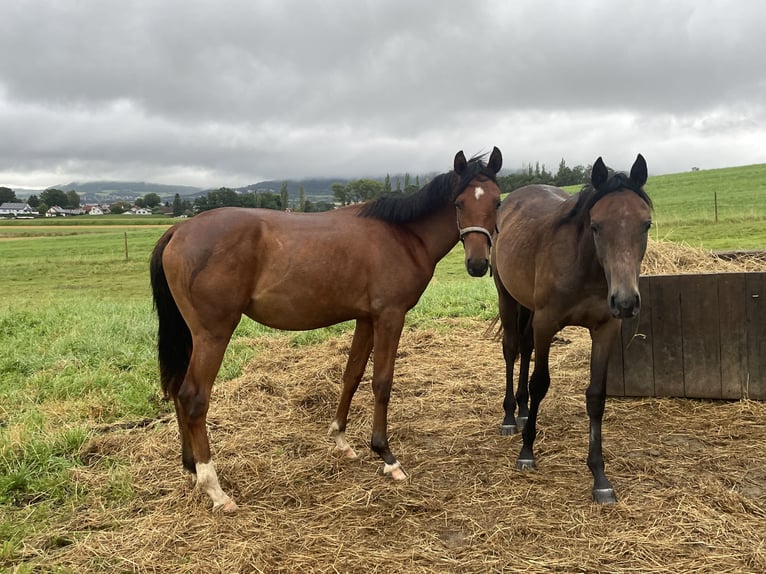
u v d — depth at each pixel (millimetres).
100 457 3967
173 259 3238
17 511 3225
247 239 3273
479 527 2982
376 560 2719
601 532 2904
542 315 3590
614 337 3404
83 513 3221
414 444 4148
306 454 4012
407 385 5441
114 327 7805
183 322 3484
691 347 4672
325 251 3414
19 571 2635
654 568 2602
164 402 5047
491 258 4820
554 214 3762
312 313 3498
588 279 3307
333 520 3102
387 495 3367
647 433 4156
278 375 5773
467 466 3746
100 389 5344
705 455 3732
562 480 3490
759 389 4531
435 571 2639
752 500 3143
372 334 3881
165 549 2852
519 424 4430
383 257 3561
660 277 4680
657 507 3096
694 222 20328
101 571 2693
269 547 2838
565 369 5781
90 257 23094
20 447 3912
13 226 52969
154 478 3631
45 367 6039
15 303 11734
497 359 6207
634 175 3170
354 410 4805
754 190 31406
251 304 3396
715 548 2725
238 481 3559
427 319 8109
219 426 4480
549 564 2654
